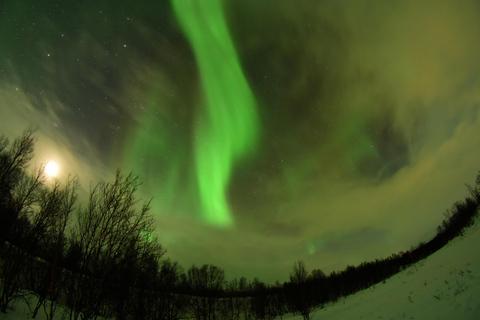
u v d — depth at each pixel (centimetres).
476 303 1063
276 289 6206
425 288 1956
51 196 1376
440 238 5581
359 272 7500
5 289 1323
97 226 1263
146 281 1535
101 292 1159
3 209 1399
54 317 1409
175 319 1898
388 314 1809
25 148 1761
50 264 1310
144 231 1362
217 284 3294
